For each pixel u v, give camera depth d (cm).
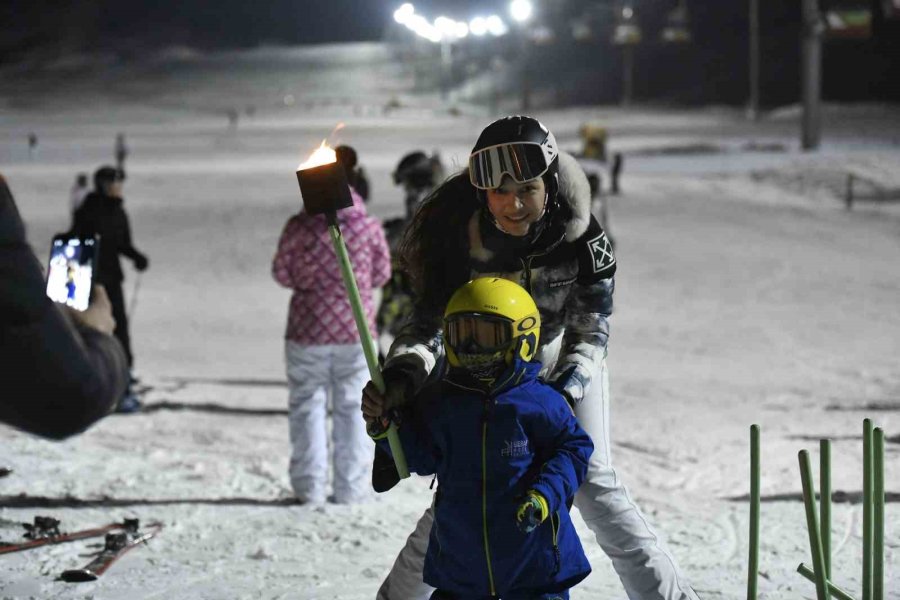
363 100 15900
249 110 13850
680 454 961
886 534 663
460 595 407
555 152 418
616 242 3291
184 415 1148
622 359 1670
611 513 450
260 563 644
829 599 411
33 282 216
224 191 4588
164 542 686
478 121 11462
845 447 970
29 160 6494
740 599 561
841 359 1662
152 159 6581
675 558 640
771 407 1231
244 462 911
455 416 395
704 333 1944
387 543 687
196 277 2725
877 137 7469
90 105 16338
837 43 12912
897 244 3347
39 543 671
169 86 19125
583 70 15300
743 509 752
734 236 3472
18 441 978
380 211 3841
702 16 15700
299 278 764
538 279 434
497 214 420
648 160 6306
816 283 2598
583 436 399
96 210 1191
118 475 860
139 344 1827
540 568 396
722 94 13312
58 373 222
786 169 5328
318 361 777
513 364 390
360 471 789
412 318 445
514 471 393
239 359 1673
